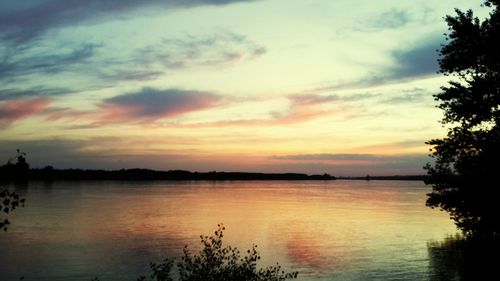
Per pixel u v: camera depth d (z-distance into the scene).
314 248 50.75
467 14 27.16
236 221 84.88
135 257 44.41
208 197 179.50
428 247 47.56
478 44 25.66
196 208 118.19
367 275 34.97
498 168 25.34
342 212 106.00
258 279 14.24
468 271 33.12
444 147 29.53
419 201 155.00
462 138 28.11
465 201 27.58
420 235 59.69
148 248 50.72
